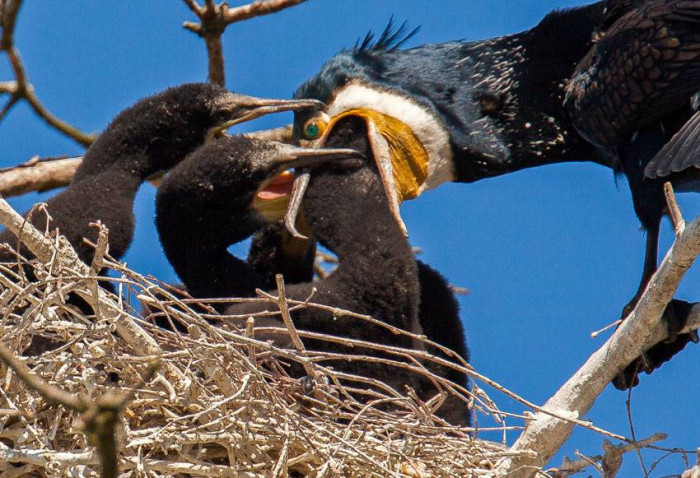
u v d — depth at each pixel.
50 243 7.96
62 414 7.82
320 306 8.75
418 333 10.05
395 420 8.26
